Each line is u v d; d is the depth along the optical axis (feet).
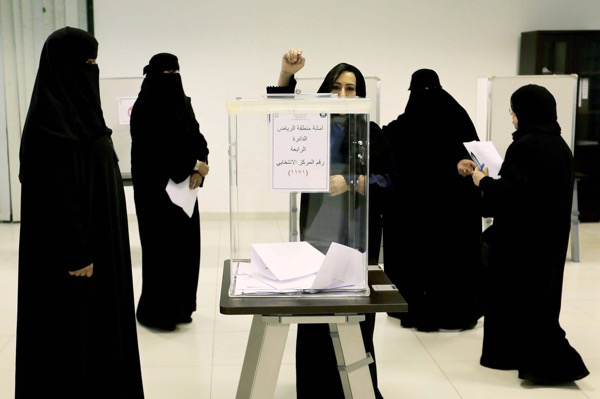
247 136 5.57
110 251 7.11
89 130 6.91
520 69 20.85
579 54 19.88
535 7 20.79
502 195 9.07
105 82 16.05
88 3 19.76
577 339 11.28
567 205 9.09
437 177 11.42
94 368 7.18
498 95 14.39
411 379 9.64
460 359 10.41
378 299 5.50
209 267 15.79
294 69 7.88
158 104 11.02
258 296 5.51
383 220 11.82
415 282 11.68
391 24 20.65
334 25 20.56
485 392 9.19
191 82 20.58
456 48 20.85
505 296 9.49
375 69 20.84
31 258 6.77
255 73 20.65
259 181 5.70
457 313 11.68
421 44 20.79
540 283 9.17
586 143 20.34
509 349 9.79
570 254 17.24
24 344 6.93
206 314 12.48
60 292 6.81
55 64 6.71
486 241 9.64
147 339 11.17
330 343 7.78
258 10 20.36
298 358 8.05
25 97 19.85
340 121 5.58
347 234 5.78
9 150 20.27
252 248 5.95
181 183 11.11
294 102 5.49
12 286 14.20
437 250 11.53
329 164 5.60
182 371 9.87
